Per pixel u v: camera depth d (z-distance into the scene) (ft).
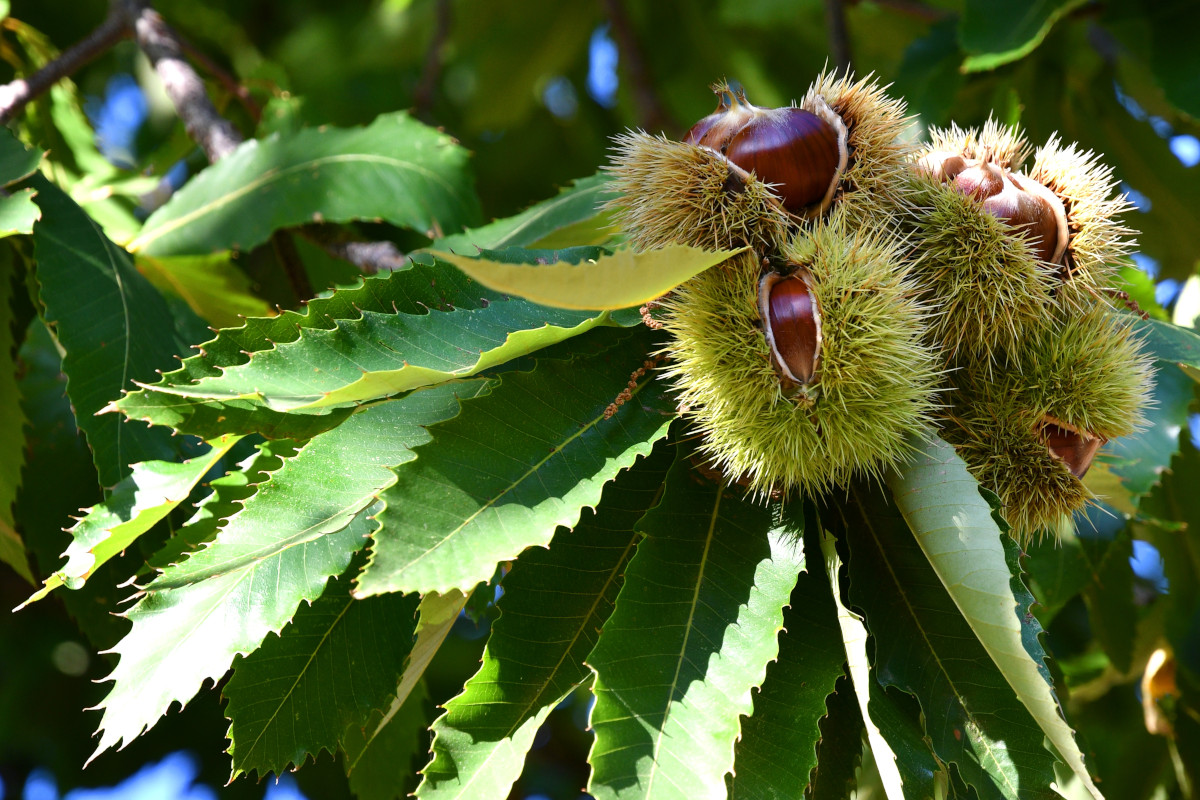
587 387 2.32
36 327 2.97
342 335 2.34
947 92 3.24
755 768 2.23
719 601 2.26
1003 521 2.29
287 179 2.99
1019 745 2.25
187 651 2.27
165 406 2.32
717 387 2.29
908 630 2.29
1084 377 2.36
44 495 2.84
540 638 2.29
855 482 2.34
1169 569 3.19
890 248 2.32
